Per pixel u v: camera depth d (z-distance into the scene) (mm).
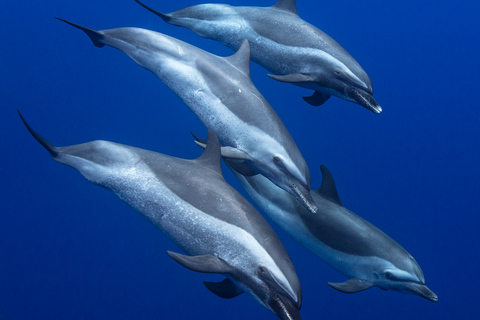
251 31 6445
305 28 6348
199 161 4871
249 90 5297
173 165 4777
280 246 4402
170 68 5395
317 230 5996
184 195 4559
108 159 4914
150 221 4754
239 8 6602
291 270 4293
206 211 4465
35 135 4938
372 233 6059
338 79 6227
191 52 5426
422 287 5945
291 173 5137
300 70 6336
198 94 5320
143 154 4910
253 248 4316
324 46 6234
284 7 6527
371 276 6066
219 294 4949
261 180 6117
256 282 4352
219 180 4691
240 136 5223
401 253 6035
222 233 4391
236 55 5508
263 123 5164
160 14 6746
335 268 6188
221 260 4395
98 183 4934
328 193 6121
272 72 6637
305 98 7000
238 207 4469
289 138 5238
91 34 5727
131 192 4773
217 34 6609
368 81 6164
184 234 4547
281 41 6340
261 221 4477
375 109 6164
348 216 6074
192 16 6668
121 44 5637
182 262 4156
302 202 5180
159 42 5469
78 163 4992
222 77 5305
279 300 4328
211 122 5332
